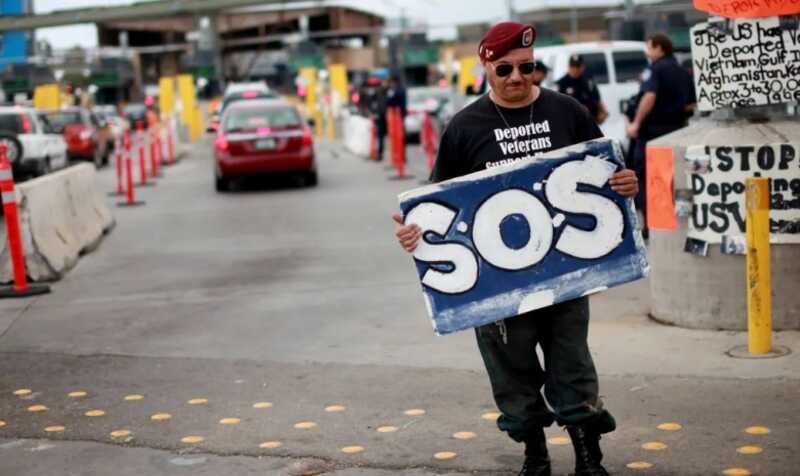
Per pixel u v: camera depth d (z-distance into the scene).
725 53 7.80
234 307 10.10
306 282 11.29
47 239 12.34
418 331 8.68
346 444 5.93
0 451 6.07
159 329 9.23
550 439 5.84
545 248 4.92
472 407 6.50
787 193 7.60
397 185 22.09
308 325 9.12
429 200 4.93
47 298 10.98
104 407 6.89
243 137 22.36
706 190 7.84
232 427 6.34
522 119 4.91
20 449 6.10
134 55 90.50
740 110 7.81
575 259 4.94
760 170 7.63
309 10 94.12
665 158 8.09
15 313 10.23
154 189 24.27
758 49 7.72
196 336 8.89
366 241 14.14
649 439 5.73
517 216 4.92
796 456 5.36
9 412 6.87
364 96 47.03
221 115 24.56
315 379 7.32
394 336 8.54
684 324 8.12
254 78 89.38
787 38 7.68
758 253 7.10
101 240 15.54
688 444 5.62
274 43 94.44
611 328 8.29
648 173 8.28
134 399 7.04
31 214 11.90
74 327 9.46
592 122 5.02
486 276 4.94
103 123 35.72
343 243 14.08
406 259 12.45
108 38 93.19
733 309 7.90
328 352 8.09
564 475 5.27
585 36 72.94
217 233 15.83
